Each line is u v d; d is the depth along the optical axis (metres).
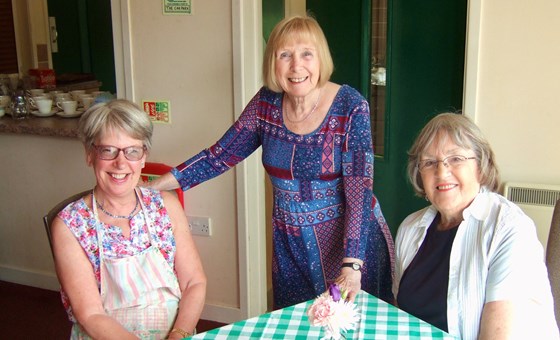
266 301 3.26
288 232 2.18
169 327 1.93
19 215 3.52
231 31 2.82
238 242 3.04
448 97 3.04
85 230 1.87
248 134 2.23
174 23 2.92
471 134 1.69
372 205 2.17
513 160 2.65
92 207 1.90
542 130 2.58
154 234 1.94
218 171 2.31
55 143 3.31
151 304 1.92
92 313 1.81
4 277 3.65
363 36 3.20
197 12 2.86
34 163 3.39
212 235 3.10
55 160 3.34
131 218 1.91
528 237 1.60
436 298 1.73
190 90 2.97
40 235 3.50
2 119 3.46
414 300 1.79
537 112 2.57
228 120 2.93
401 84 3.14
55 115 3.55
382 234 2.24
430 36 3.02
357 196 2.02
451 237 1.75
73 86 4.30
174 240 1.98
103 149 1.83
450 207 1.73
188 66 2.94
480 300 1.62
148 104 3.06
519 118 2.60
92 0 5.03
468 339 1.64
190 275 2.01
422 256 1.82
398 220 3.32
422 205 3.22
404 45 3.09
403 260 1.87
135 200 1.95
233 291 3.14
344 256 1.99
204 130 2.99
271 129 2.15
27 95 3.61
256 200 3.04
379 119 3.27
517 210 1.66
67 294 1.85
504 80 2.59
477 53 2.60
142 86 3.05
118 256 1.88
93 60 5.14
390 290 2.31
